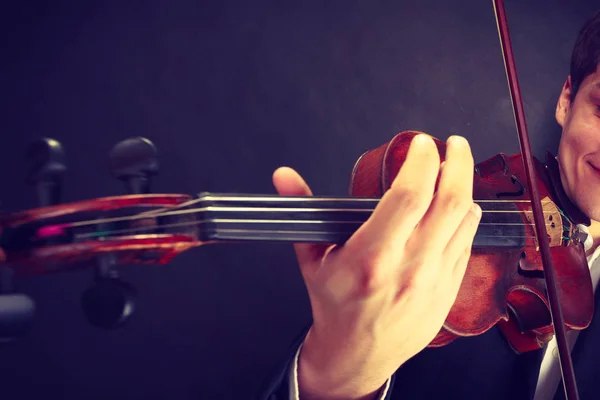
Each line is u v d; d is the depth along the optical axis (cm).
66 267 58
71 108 125
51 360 117
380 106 138
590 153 88
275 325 125
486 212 78
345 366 67
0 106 122
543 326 83
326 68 137
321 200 64
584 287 86
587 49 91
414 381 87
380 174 75
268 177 131
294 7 139
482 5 146
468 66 143
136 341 120
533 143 142
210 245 126
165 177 126
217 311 124
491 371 87
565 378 76
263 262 127
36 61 125
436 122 140
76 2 129
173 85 130
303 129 134
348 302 64
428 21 144
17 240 57
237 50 134
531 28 147
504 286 79
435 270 65
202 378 122
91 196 123
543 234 77
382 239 62
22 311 55
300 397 70
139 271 122
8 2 126
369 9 142
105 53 128
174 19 133
